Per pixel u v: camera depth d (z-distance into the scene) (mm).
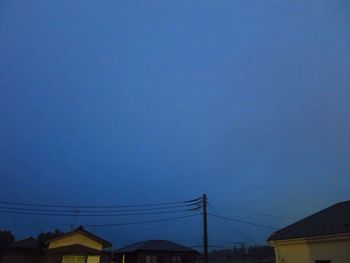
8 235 49031
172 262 43406
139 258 42406
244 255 52438
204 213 34125
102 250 36625
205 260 32594
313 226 22578
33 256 35688
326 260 20328
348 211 22672
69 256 33625
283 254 23688
